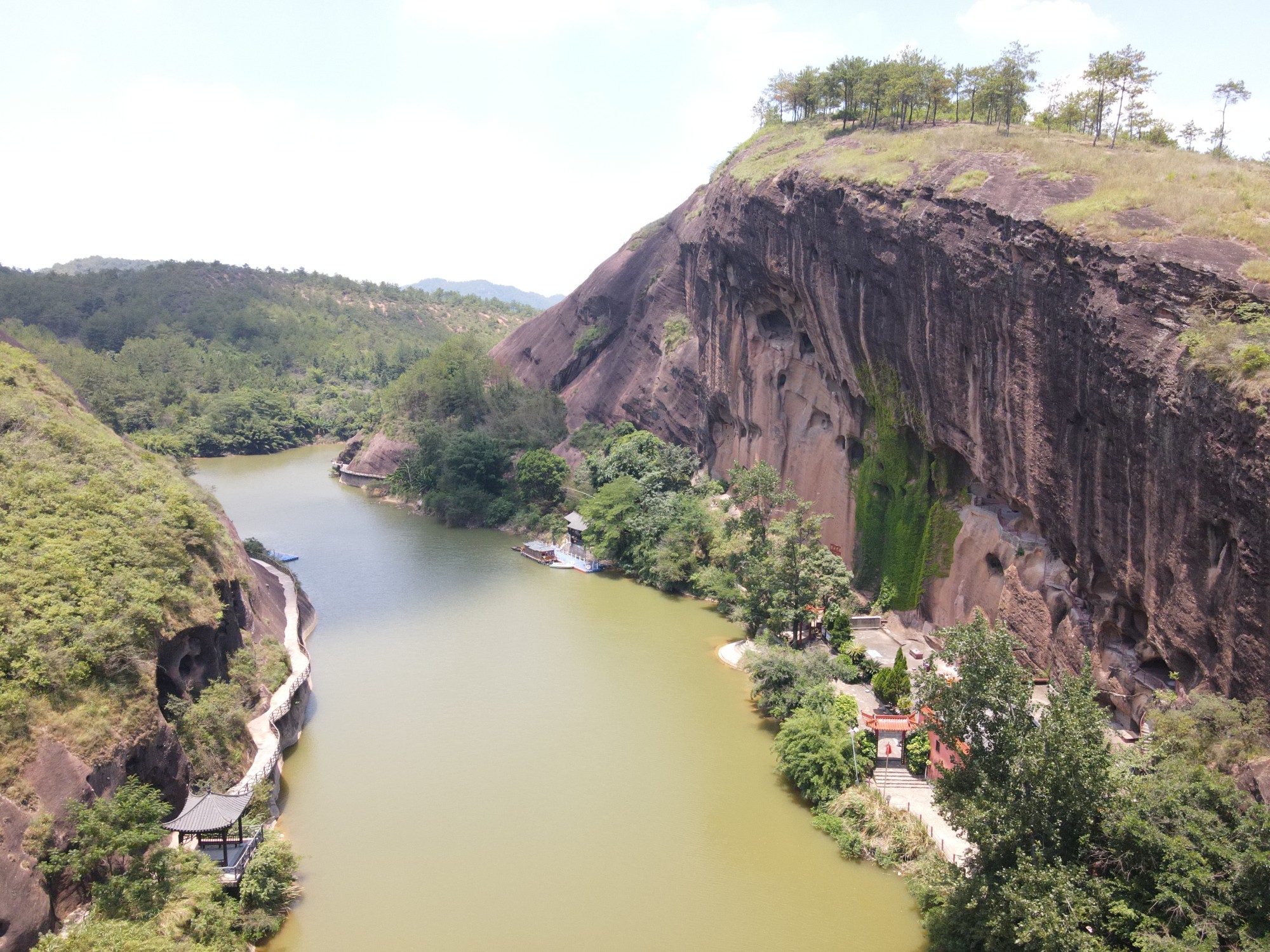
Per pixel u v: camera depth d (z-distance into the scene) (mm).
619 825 33125
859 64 59469
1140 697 31359
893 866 29953
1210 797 21641
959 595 42906
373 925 27656
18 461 36281
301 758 38312
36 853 23734
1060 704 22781
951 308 39250
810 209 49781
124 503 37219
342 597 61344
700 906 28484
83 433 41469
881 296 44656
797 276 52344
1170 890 20109
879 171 44719
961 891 23859
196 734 32156
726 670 47750
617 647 51219
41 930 22641
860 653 41812
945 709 24859
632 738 40031
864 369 47906
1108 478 31047
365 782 36281
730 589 55000
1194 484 26500
